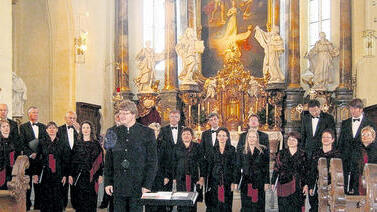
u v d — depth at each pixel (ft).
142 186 19.51
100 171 29.53
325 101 52.13
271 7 56.08
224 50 56.80
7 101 31.48
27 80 47.47
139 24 59.41
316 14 58.39
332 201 17.93
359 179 26.84
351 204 17.84
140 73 54.24
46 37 47.52
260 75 55.57
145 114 53.62
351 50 52.34
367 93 49.11
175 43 55.31
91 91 50.42
